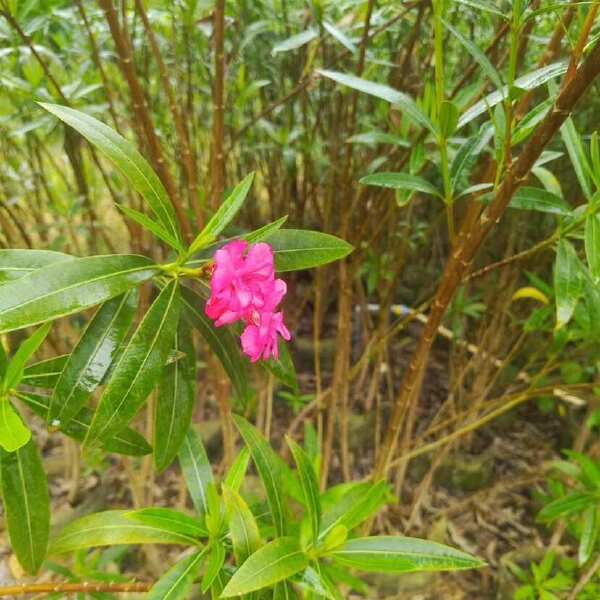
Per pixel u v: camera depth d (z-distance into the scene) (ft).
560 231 1.50
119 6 2.27
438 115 1.32
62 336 2.97
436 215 3.50
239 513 1.30
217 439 3.46
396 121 2.37
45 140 2.88
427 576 2.94
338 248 1.31
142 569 2.83
